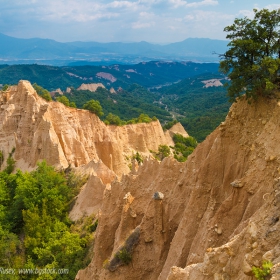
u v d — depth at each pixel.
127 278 25.75
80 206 46.31
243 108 23.14
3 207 51.16
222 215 19.70
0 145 70.31
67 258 36.53
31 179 52.28
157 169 32.91
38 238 40.53
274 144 18.81
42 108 66.00
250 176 19.48
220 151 23.25
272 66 19.83
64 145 64.00
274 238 12.36
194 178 26.19
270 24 21.36
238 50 21.80
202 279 14.50
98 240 31.52
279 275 9.96
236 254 13.73
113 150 72.75
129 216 29.12
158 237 25.89
